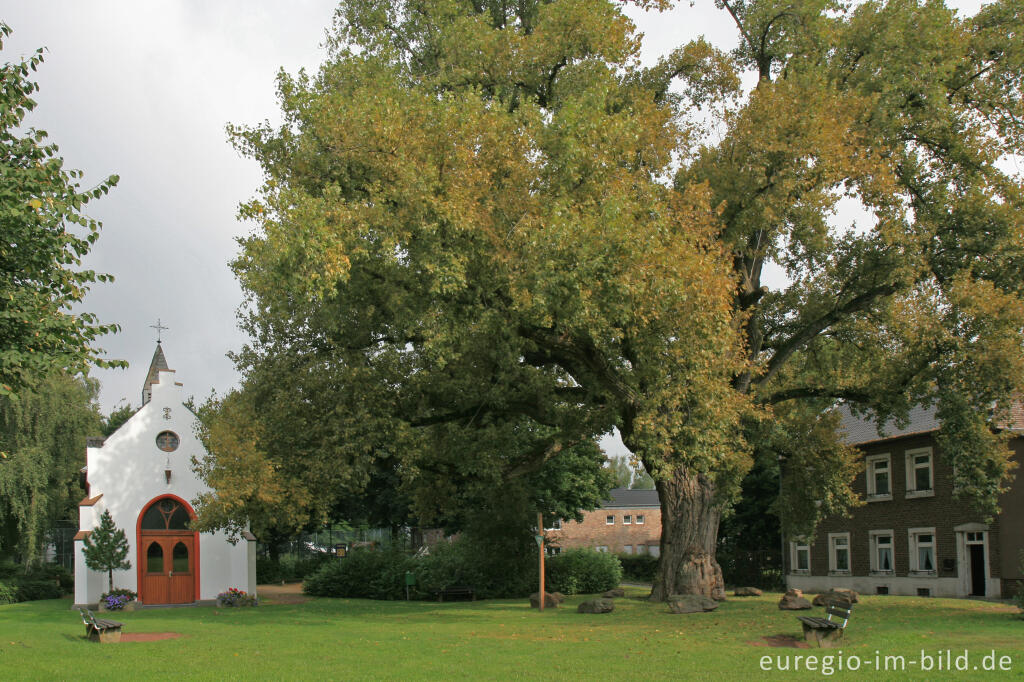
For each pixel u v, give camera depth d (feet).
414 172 55.52
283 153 66.85
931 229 70.90
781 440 91.66
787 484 96.53
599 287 54.75
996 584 93.50
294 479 79.51
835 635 48.32
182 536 109.70
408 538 190.90
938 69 69.72
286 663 44.86
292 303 75.31
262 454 82.17
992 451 68.59
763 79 70.08
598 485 142.51
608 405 69.67
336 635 59.77
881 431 87.45
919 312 70.69
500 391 75.82
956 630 52.29
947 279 74.74
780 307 87.15
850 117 67.21
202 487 111.04
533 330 63.16
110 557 101.96
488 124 57.77
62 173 44.50
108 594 99.71
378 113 56.95
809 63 71.97
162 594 107.14
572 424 77.51
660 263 55.83
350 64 68.33
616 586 124.67
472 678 38.81
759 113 66.59
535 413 79.36
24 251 43.06
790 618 60.75
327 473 73.77
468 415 80.33
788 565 137.80
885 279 74.49
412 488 94.63
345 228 55.57
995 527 94.22
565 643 52.49
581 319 54.70
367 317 69.97
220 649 51.90
